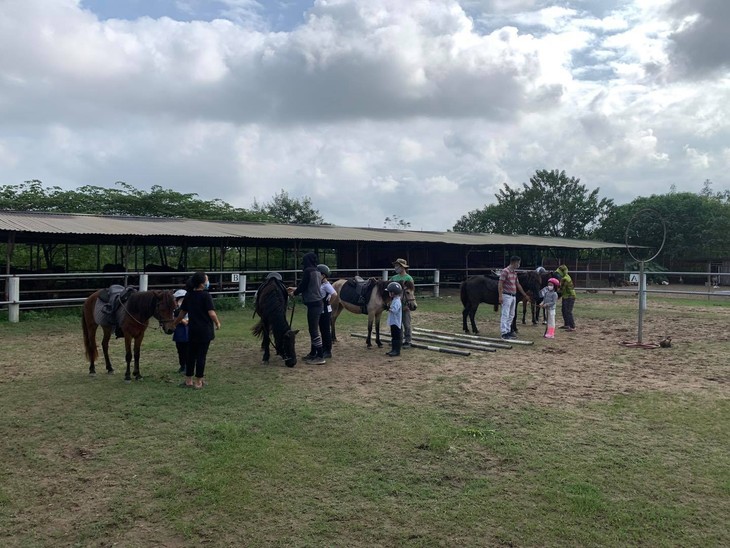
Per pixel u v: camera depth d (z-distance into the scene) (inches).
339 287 398.9
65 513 145.9
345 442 196.2
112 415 225.0
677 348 397.7
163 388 267.7
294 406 239.9
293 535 135.4
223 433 203.0
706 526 139.6
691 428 212.5
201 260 1154.0
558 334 472.4
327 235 783.7
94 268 987.3
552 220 1818.4
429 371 315.6
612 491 158.9
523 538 134.0
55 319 494.0
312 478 166.9
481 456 184.5
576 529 137.9
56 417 221.9
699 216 1446.9
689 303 782.5
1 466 175.3
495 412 233.0
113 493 157.2
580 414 230.5
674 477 167.6
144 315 275.6
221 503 150.9
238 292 636.1
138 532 137.0
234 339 419.2
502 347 390.0
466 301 474.9
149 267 773.3
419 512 146.7
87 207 1034.7
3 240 630.5
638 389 273.4
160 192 1178.6
